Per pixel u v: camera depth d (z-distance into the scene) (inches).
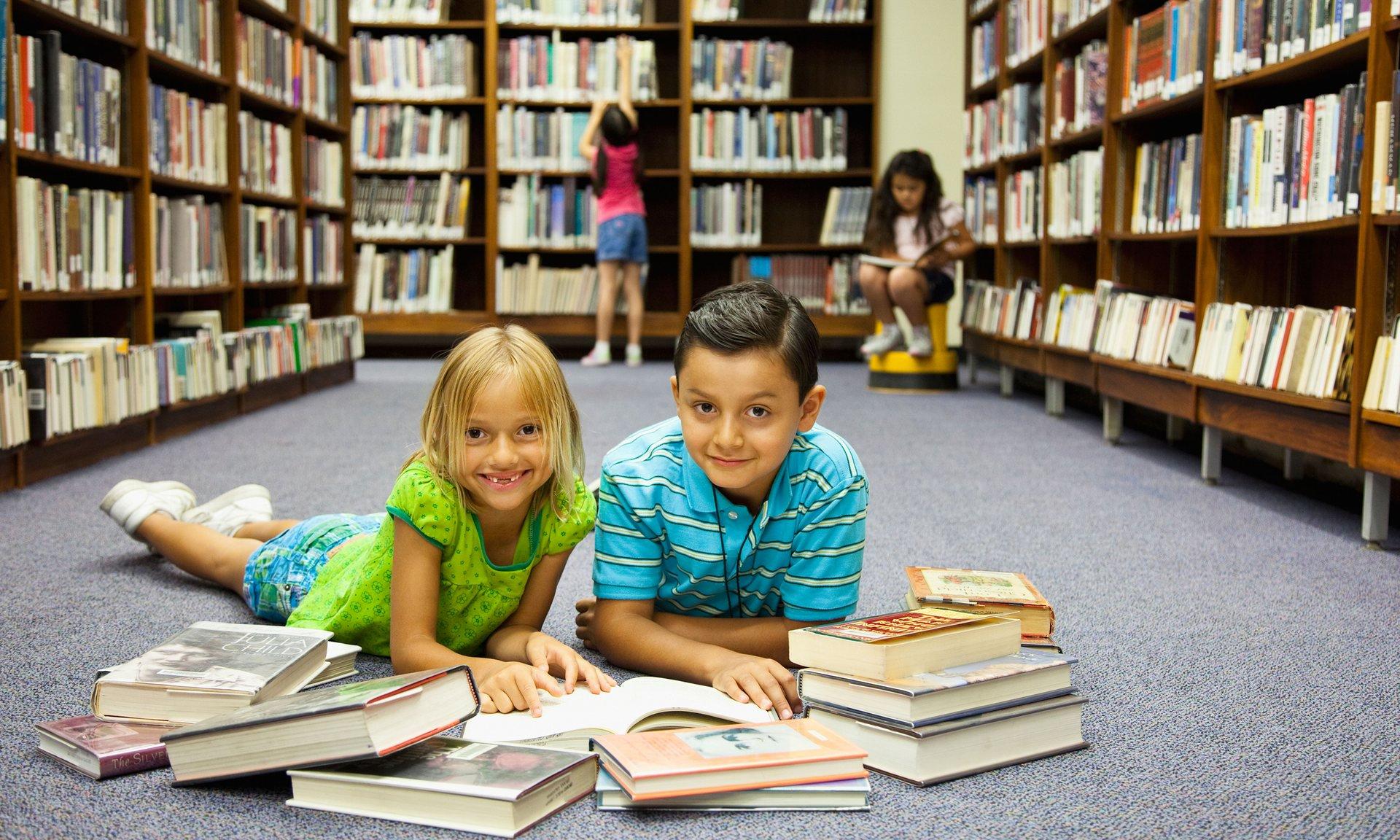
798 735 44.0
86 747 45.0
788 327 47.1
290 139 199.8
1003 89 211.5
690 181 263.9
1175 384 124.0
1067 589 75.5
